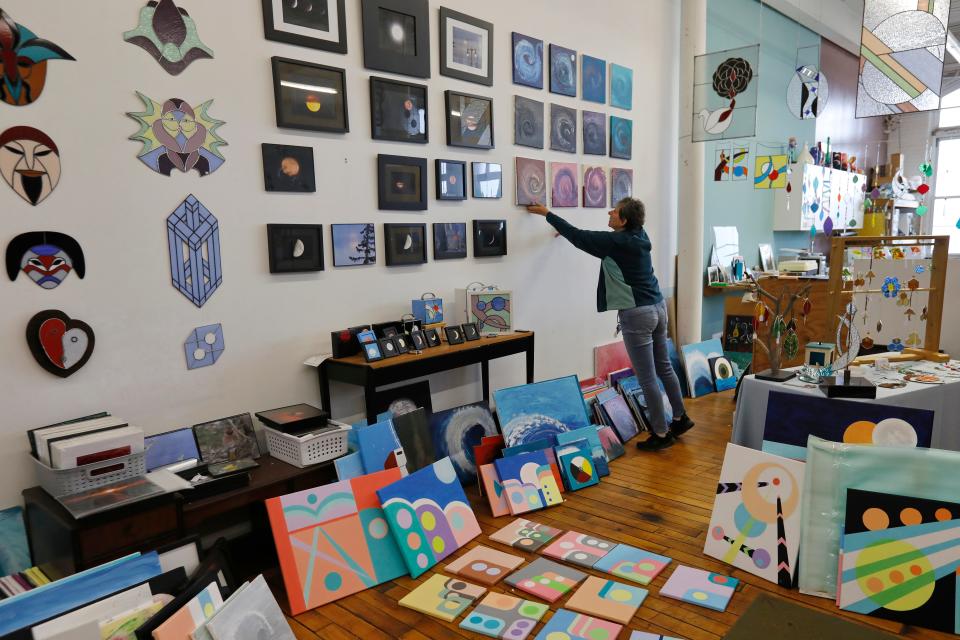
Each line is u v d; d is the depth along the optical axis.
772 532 2.45
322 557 2.43
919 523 2.16
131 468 2.23
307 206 3.02
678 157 5.62
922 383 2.91
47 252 2.23
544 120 4.34
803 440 2.52
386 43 3.27
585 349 4.90
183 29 2.53
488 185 3.94
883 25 3.22
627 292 3.87
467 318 3.70
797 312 5.26
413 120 3.43
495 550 2.75
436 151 3.62
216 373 2.73
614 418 4.26
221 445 2.69
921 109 3.18
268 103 2.83
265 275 2.88
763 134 7.22
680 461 3.85
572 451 3.51
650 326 3.89
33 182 2.18
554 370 4.62
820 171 7.43
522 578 2.48
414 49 3.41
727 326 6.00
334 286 3.17
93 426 2.22
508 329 3.80
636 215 3.85
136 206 2.45
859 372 2.93
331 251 3.13
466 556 2.70
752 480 2.56
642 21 5.22
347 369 2.98
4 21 2.09
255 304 2.85
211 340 2.71
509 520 3.08
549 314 4.53
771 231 7.62
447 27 3.59
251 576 2.61
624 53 5.05
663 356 4.09
